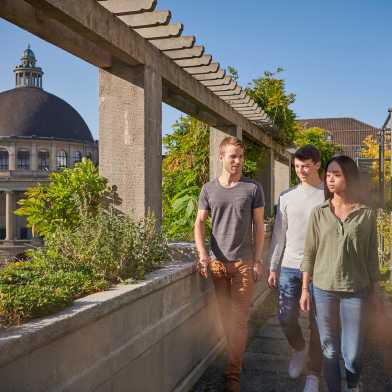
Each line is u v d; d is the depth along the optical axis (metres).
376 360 4.44
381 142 16.72
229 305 3.88
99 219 3.58
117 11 3.96
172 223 8.27
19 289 2.38
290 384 3.89
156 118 4.92
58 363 2.13
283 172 14.27
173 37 4.52
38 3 3.24
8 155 79.38
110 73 4.75
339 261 3.04
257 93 10.44
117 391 2.68
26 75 93.88
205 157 9.32
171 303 3.50
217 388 3.81
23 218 76.19
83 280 2.87
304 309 3.28
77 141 83.31
